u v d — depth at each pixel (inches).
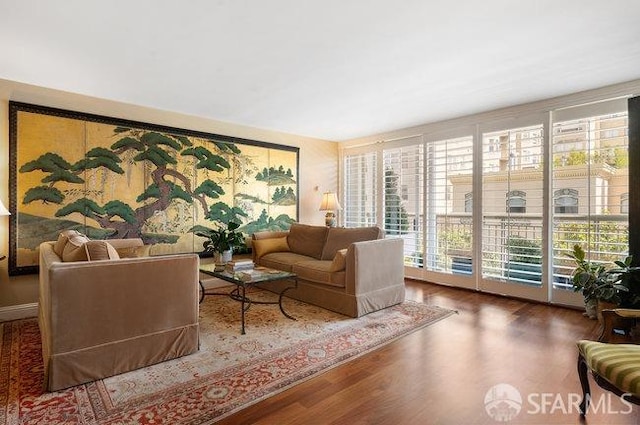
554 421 68.0
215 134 181.8
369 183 225.8
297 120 185.2
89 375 81.7
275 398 76.0
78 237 108.3
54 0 76.7
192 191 173.0
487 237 167.0
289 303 151.2
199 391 78.4
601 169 133.9
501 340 108.4
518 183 157.1
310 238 180.4
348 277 132.0
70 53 103.9
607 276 122.0
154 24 87.4
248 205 194.9
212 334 113.4
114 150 149.4
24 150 129.3
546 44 98.9
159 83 129.6
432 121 187.6
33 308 133.0
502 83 130.1
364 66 114.2
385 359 95.2
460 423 67.3
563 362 93.0
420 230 197.5
